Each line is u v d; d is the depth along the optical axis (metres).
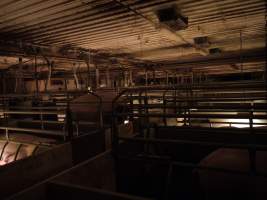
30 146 3.76
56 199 1.64
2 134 4.84
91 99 4.34
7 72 8.38
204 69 9.40
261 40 6.02
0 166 2.14
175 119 5.05
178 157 3.09
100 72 9.63
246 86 1.73
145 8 3.61
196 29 4.84
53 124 4.82
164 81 11.87
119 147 2.57
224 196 1.84
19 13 3.69
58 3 3.34
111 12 3.74
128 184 2.63
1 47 4.90
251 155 1.62
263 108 2.21
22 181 2.32
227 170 1.71
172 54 7.52
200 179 1.96
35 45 5.54
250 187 1.72
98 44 6.02
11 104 6.35
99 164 2.18
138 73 10.52
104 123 4.05
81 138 3.09
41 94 3.86
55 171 2.70
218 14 3.96
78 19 4.05
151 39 5.59
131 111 3.66
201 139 2.98
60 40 5.48
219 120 5.07
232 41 6.10
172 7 3.58
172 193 2.76
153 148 3.13
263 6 3.64
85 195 1.52
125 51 7.03
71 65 8.45
